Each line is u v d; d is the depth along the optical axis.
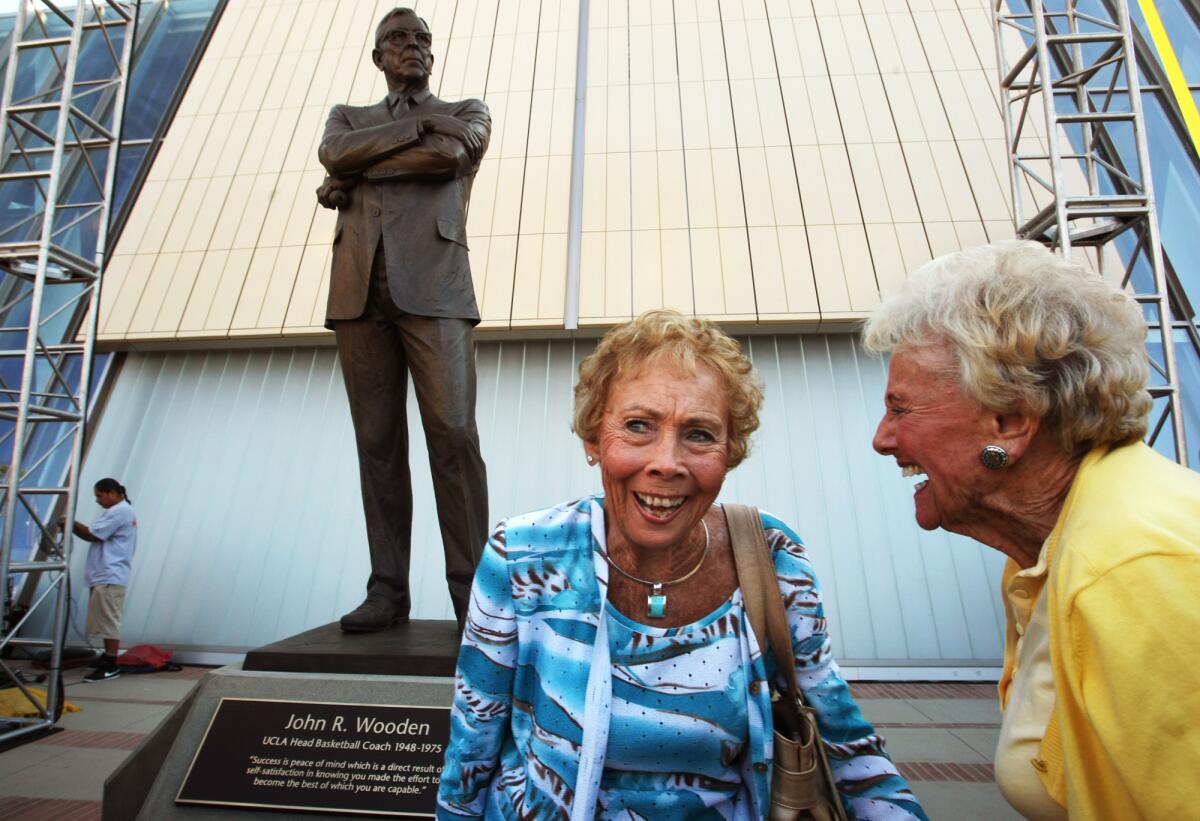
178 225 7.85
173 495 7.05
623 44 8.51
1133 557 0.74
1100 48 7.96
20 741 3.96
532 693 1.17
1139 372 0.92
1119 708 0.71
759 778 1.08
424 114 2.99
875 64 8.11
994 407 0.97
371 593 2.86
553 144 7.91
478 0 9.01
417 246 2.83
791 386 7.06
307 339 7.34
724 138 7.80
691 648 1.11
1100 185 7.30
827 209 7.34
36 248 4.73
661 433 1.08
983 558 6.35
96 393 7.50
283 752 1.96
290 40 8.98
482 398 7.25
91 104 8.92
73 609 6.79
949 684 5.85
